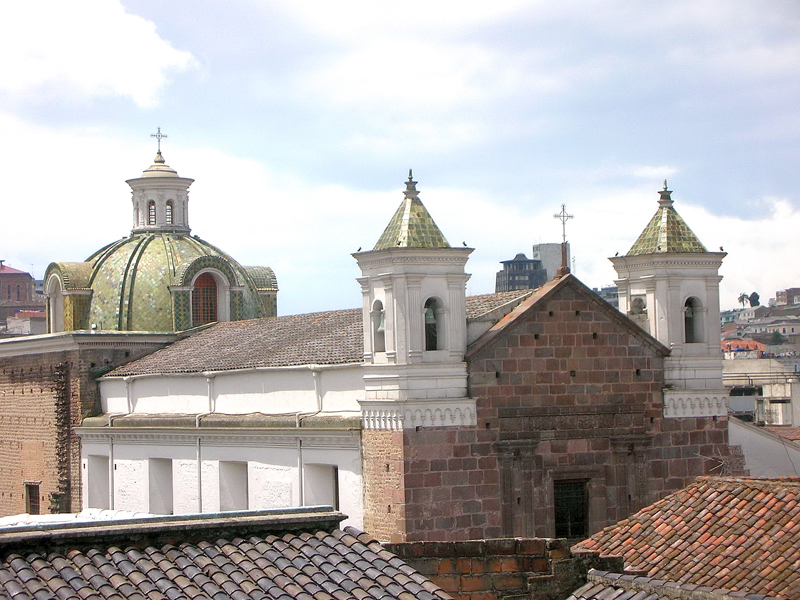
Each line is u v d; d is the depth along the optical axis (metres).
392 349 44.81
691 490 34.44
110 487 61.72
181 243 69.94
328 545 25.22
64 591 22.17
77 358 64.12
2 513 69.88
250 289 71.19
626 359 48.72
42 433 66.38
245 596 22.95
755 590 28.42
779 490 32.50
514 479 45.97
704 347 50.53
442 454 44.66
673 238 50.44
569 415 47.28
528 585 28.36
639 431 48.66
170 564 23.75
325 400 49.25
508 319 46.34
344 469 47.00
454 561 28.36
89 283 67.88
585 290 47.66
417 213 45.62
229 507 54.53
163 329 66.94
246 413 53.62
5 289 183.62
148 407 60.44
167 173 70.88
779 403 80.56
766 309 197.62
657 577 30.34
